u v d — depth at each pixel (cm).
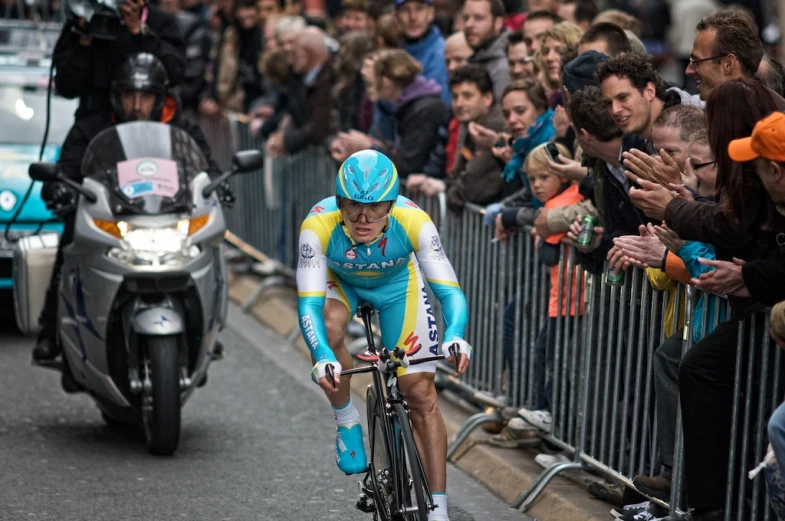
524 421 1770
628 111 1448
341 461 1366
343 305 1364
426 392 1339
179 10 3894
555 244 1669
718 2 3838
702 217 1205
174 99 1994
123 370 1791
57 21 3181
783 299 1137
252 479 1722
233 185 3462
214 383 2330
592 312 1564
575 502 1534
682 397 1270
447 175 2216
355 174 1239
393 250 1316
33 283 1916
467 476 1792
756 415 1243
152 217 1738
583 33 1838
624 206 1491
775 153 1061
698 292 1312
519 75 2103
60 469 1755
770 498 1112
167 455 1830
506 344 1862
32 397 2178
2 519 1535
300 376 2405
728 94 1152
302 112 2816
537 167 1694
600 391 1566
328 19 4000
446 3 2809
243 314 3033
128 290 1720
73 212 1828
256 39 3528
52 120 2762
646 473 1459
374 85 2288
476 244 1991
